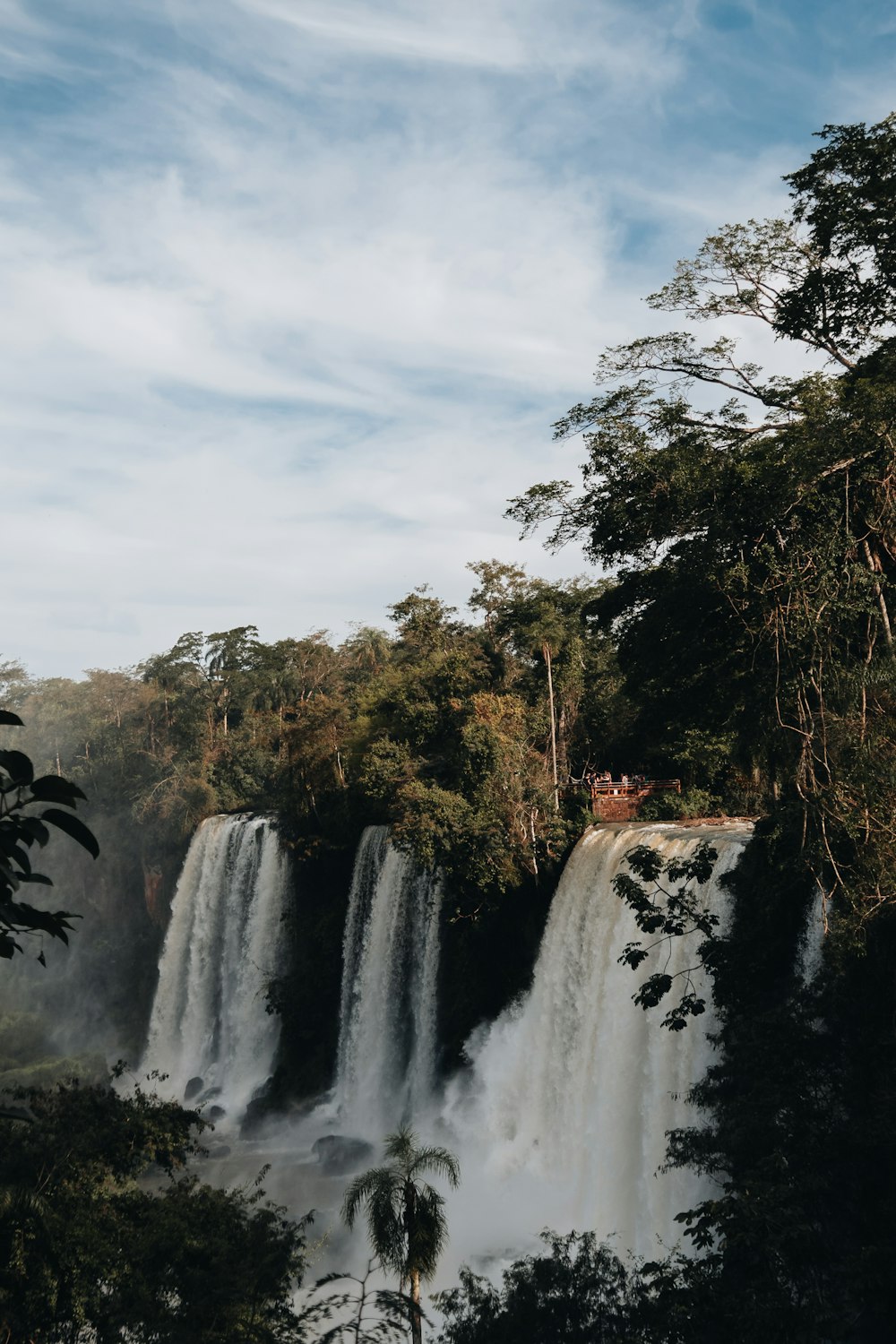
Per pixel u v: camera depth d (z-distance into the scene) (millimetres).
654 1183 32281
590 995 38938
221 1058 68562
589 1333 19375
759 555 28797
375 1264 34656
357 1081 55250
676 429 35219
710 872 22625
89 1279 18016
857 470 27984
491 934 48656
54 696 116875
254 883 68938
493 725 49406
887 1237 18453
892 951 23375
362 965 56562
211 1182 46562
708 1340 17688
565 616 61969
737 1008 25953
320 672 102188
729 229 34406
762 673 28531
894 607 28359
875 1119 20453
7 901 5301
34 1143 22625
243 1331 18625
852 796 22969
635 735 49125
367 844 58250
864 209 31875
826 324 34125
